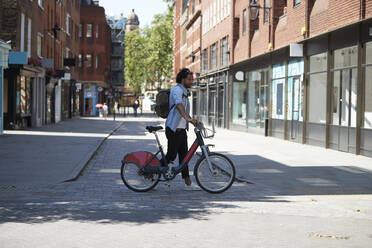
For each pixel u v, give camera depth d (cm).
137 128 3681
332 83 1988
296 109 2383
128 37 9438
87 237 571
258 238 578
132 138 2531
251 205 797
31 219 664
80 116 6550
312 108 2195
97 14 6969
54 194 895
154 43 8450
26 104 3150
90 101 7088
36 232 592
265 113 2909
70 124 3969
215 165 923
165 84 8650
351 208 788
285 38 2561
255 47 3116
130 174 930
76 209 735
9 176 1100
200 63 5062
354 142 1775
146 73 9050
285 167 1348
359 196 917
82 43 6938
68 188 969
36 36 3356
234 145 2108
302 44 2250
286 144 2214
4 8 2770
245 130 3341
